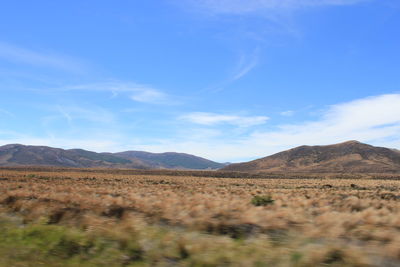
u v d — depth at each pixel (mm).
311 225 13195
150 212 16250
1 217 16125
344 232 12359
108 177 80562
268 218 14172
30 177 68938
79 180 60906
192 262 9586
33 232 12875
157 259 9953
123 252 10555
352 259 8898
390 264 8992
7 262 9648
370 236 11781
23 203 18797
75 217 15062
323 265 8812
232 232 12898
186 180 77062
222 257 9609
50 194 24953
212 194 32219
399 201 29000
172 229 13555
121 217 15312
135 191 33031
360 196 34812
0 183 43719
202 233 12703
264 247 10398
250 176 132250
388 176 133375
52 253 10602
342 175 141375
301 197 28469
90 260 10016
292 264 9000
